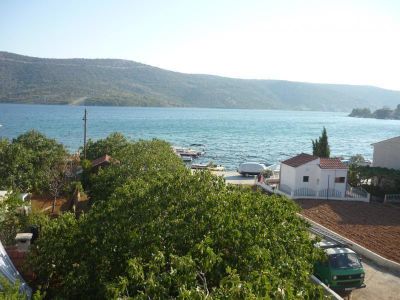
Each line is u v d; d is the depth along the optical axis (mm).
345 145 119750
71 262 13430
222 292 8516
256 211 14961
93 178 28453
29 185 32125
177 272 9672
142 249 11875
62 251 13523
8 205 19125
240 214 13750
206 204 14586
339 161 38500
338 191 37531
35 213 23219
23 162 32844
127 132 135000
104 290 10469
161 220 13594
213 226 12906
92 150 47875
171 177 18328
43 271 13562
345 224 28953
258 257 10984
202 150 89562
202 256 10891
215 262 10492
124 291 9656
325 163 37688
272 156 85688
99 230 13727
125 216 14297
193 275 9516
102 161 37625
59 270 13562
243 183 46188
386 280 19766
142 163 26562
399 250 23672
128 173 25125
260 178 43875
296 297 9188
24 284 13242
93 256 12539
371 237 26062
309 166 37500
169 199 15438
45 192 35031
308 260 13977
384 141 42781
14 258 15938
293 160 39469
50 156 38094
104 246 12672
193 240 12312
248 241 12039
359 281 18047
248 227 12906
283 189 39562
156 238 12195
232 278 8875
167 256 11656
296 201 35875
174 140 114562
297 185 37531
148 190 16562
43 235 14641
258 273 9898
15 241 18391
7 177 31031
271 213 15242
